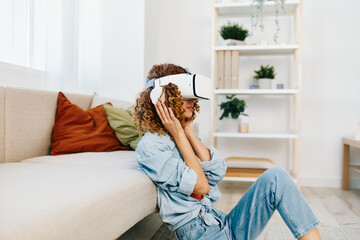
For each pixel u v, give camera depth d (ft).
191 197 3.22
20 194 2.33
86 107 6.66
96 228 2.46
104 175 3.15
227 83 7.85
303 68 8.62
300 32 7.37
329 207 6.52
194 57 9.28
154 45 9.07
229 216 3.32
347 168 8.19
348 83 8.48
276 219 5.67
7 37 6.48
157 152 3.19
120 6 8.38
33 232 1.87
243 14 8.48
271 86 7.95
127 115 6.13
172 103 3.05
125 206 2.88
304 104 8.64
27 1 6.93
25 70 6.63
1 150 4.47
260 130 8.91
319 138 8.61
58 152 5.05
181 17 9.34
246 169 8.33
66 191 2.48
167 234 4.89
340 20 8.48
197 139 3.70
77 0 8.16
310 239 2.81
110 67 8.45
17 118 4.72
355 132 8.46
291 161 8.83
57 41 7.23
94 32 8.48
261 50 8.00
